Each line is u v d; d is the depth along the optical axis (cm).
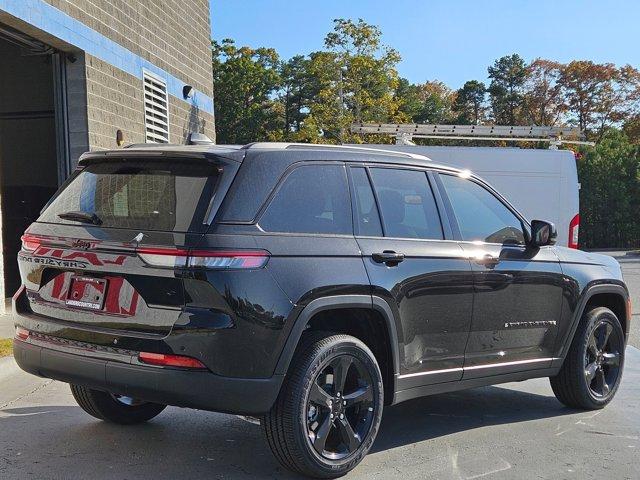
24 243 470
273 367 409
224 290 395
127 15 1297
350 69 3950
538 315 583
